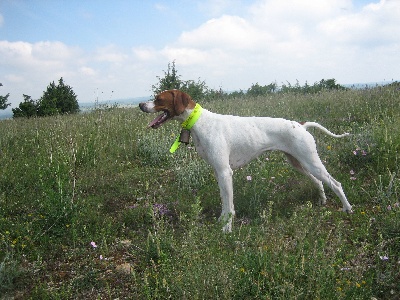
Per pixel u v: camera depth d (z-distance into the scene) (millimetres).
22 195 2139
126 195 2148
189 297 1149
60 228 1699
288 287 1117
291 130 1787
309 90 6625
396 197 1708
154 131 3217
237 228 1662
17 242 1594
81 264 1482
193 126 1760
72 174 2275
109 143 3135
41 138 3330
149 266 1426
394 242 1413
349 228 1622
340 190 1775
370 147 2266
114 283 1354
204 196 2088
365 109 3482
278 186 2102
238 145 1772
